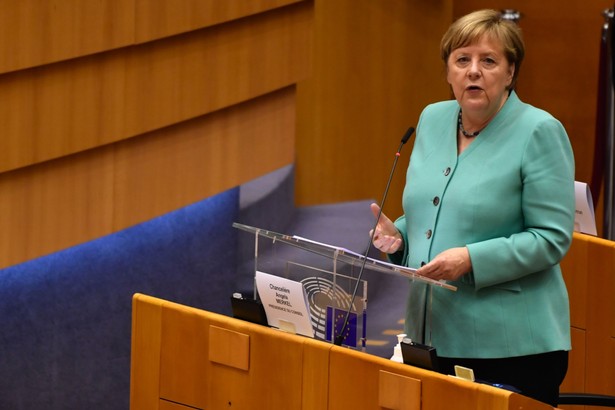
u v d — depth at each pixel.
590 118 20.05
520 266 7.84
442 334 8.16
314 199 18.53
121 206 13.90
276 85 15.52
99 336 14.58
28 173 12.73
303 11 15.71
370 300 16.03
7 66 11.89
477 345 8.05
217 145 15.15
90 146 13.12
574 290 11.15
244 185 17.09
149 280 15.04
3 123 12.18
